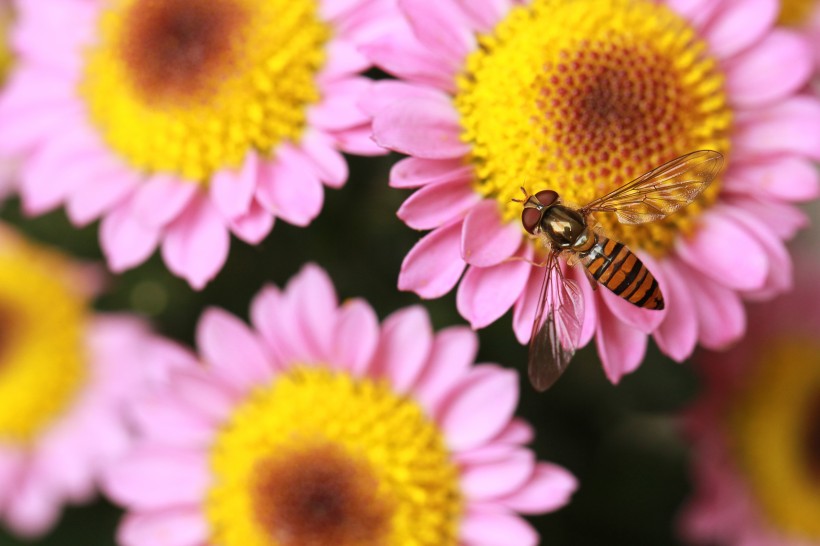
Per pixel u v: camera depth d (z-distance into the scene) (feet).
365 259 0.56
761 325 0.61
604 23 0.53
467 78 0.52
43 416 0.64
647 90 0.52
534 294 0.51
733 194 0.53
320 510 0.55
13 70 0.65
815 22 0.60
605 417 0.58
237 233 0.53
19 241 0.65
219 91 0.54
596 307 0.51
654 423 0.61
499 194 0.52
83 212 0.56
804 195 0.52
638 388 0.55
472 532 0.54
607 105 0.52
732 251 0.52
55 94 0.58
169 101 0.55
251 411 0.56
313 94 0.54
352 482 0.55
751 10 0.53
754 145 0.53
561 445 0.57
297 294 0.54
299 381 0.56
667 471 0.60
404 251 0.55
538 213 0.51
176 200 0.55
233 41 0.55
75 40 0.58
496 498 0.54
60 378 0.65
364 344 0.54
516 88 0.52
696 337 0.52
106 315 0.64
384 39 0.52
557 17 0.53
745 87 0.53
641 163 0.52
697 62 0.53
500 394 0.54
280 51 0.54
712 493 0.59
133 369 0.63
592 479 0.59
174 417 0.56
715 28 0.53
